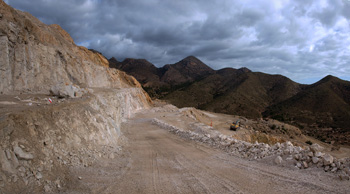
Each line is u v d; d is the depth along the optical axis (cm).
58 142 598
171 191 501
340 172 547
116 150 916
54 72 1958
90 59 4588
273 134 5459
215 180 580
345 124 8656
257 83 15825
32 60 1552
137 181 566
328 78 14050
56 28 4019
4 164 403
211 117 6594
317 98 11531
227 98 12594
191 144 1221
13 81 1273
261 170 653
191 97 13725
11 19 1380
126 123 2431
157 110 4844
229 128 4822
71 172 530
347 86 12475
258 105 12406
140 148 1100
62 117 703
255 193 481
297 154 670
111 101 1803
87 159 646
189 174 642
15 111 564
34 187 418
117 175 598
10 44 1264
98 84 3719
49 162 502
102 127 978
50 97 1122
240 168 690
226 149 1007
